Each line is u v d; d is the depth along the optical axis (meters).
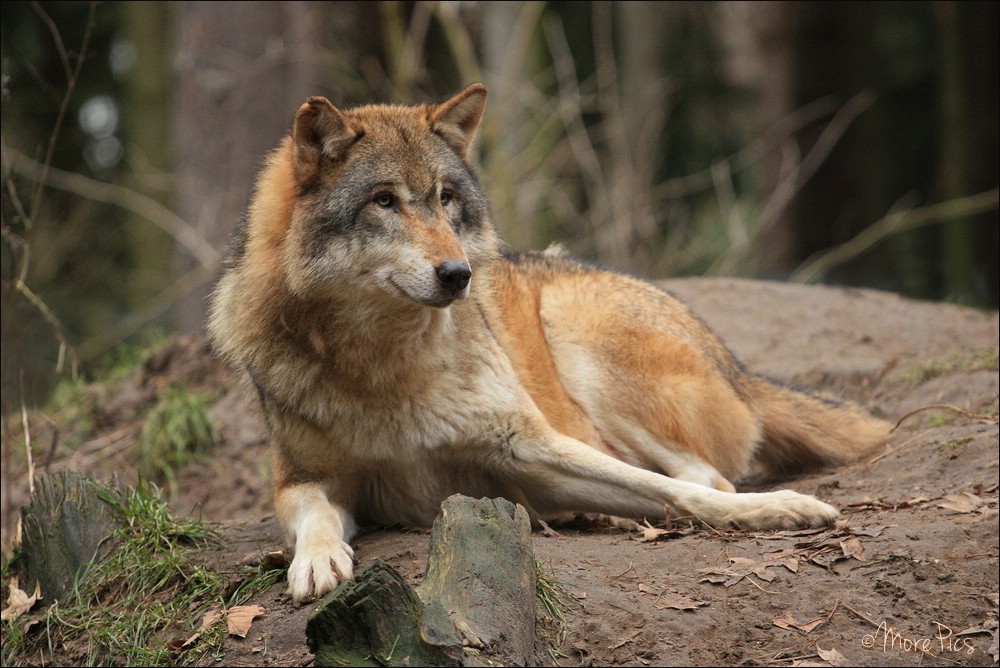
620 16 29.92
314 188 8.03
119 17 31.86
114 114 33.88
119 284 30.48
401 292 7.68
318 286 7.84
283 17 19.59
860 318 15.16
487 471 8.69
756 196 31.05
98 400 14.20
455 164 8.39
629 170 22.86
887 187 35.69
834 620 6.64
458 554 6.29
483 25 28.70
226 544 8.69
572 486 8.41
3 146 11.60
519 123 25.55
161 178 26.92
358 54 27.88
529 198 22.48
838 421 10.59
